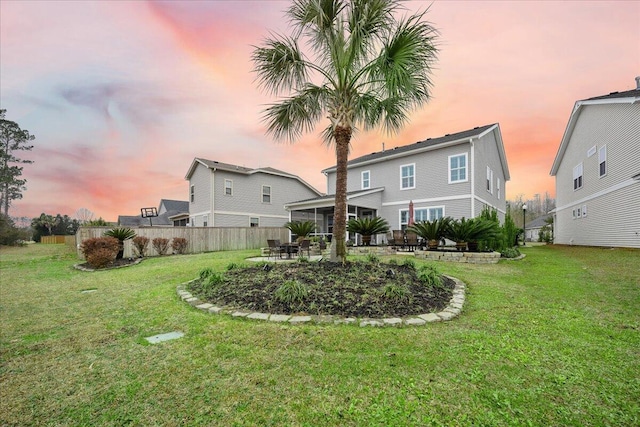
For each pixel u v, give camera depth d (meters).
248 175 21.03
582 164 15.63
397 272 5.49
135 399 2.14
